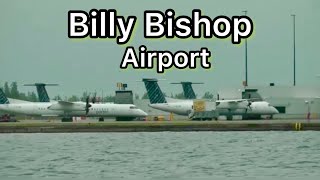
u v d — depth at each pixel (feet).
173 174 490.49
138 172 503.20
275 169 516.73
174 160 587.27
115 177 476.95
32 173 504.02
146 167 535.60
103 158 611.06
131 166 542.98
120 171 510.17
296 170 509.76
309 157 609.01
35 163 574.15
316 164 550.77
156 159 597.11
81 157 622.95
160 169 520.83
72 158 614.34
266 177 469.98
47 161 588.91
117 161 583.58
